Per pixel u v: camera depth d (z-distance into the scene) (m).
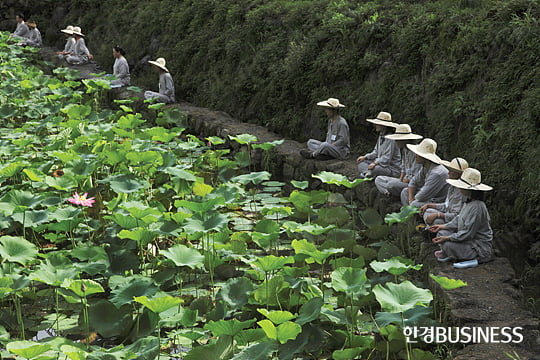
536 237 7.02
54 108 12.62
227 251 6.98
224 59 14.17
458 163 6.66
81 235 7.67
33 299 6.50
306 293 5.72
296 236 7.41
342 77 11.02
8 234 7.84
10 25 21.92
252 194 9.48
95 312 5.67
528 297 6.09
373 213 7.82
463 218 6.25
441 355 5.11
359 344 5.20
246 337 5.11
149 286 5.75
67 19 21.20
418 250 6.98
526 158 7.37
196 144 10.19
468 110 8.52
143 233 6.42
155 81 16.00
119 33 18.86
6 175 7.87
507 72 8.16
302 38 12.23
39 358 4.47
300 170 10.29
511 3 8.67
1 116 12.30
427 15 9.95
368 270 6.95
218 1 15.45
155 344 5.12
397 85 9.94
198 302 6.00
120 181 7.89
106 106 15.66
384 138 8.80
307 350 5.16
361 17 11.16
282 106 11.98
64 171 8.18
